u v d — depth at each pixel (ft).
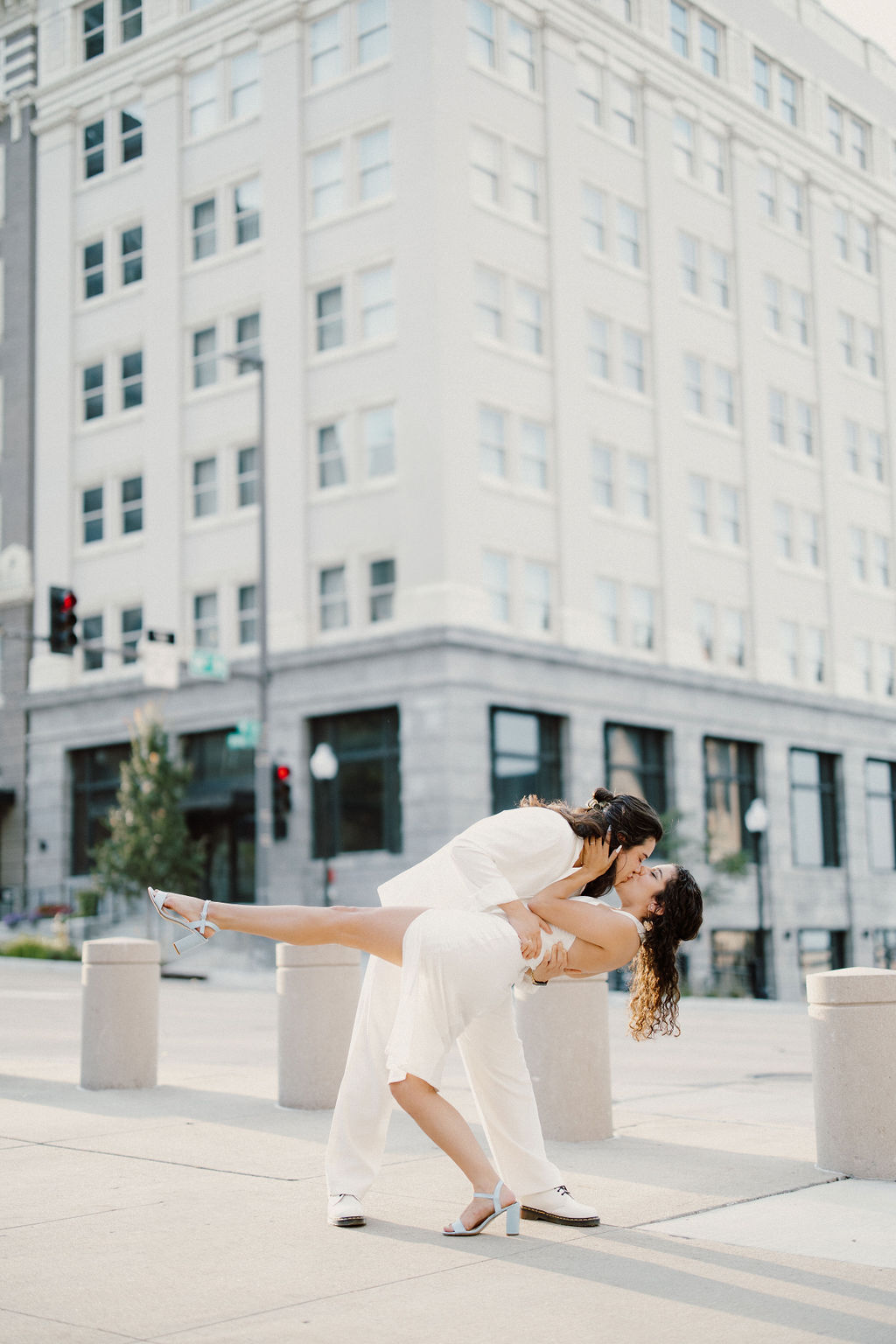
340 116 101.45
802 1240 16.60
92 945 29.94
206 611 107.45
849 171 137.28
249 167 107.04
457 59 97.76
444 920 16.06
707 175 120.37
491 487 96.53
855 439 135.74
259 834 86.48
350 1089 17.40
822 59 135.95
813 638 126.21
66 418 117.80
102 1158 21.75
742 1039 47.11
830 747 124.57
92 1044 29.63
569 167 105.29
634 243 112.37
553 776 98.89
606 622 105.19
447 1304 13.88
